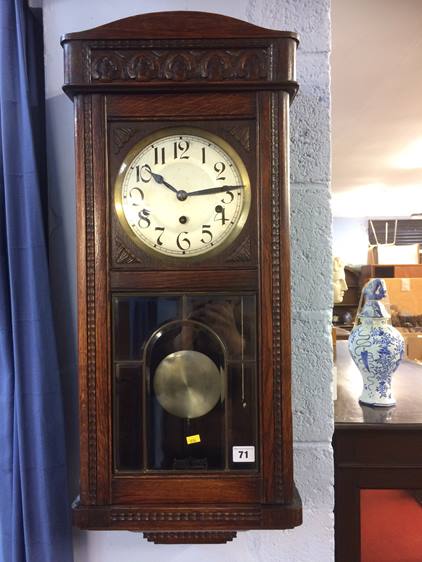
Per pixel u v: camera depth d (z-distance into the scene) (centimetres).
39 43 82
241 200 67
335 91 179
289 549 81
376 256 448
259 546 81
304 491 81
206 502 66
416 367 163
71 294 81
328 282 80
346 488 97
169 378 68
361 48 143
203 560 82
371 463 97
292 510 64
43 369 74
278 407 65
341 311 369
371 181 357
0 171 76
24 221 75
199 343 68
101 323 66
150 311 68
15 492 75
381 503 137
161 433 68
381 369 109
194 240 67
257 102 66
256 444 67
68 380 81
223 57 65
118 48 65
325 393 81
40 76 82
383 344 108
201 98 66
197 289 67
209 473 66
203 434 68
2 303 76
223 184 67
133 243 67
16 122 75
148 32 65
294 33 65
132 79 65
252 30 65
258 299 66
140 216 67
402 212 500
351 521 97
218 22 65
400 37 136
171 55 65
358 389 129
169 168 68
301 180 80
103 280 66
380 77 165
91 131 65
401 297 310
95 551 82
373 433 97
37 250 74
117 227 67
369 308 110
